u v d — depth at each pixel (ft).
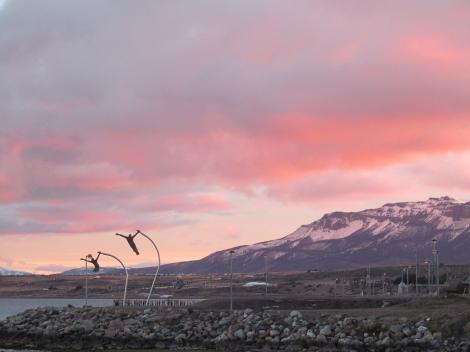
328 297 498.28
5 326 432.25
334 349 343.26
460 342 331.98
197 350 354.95
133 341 385.29
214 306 458.50
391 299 459.73
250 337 367.86
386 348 337.72
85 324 413.18
